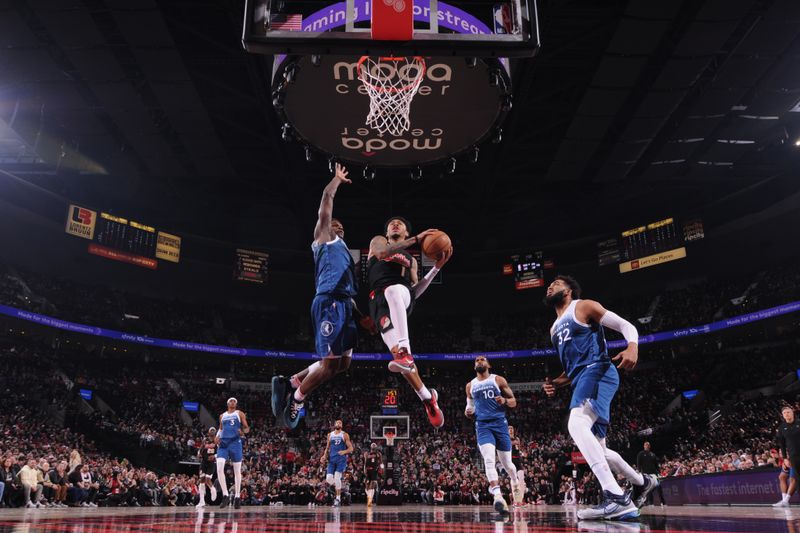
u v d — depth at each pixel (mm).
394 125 12922
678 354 36844
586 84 23562
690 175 32094
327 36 7055
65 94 25031
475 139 13391
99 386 31656
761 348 32969
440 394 37562
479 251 42688
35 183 32719
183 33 21203
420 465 27156
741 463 14797
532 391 38281
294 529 3225
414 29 7148
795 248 33875
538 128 26688
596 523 3539
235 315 41781
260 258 40062
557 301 4570
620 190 34906
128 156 30422
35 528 3367
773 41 20672
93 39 20812
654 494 15359
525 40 7023
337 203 35781
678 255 35469
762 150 29547
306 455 29734
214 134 27234
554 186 34656
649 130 26219
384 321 4684
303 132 13281
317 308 4516
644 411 32406
